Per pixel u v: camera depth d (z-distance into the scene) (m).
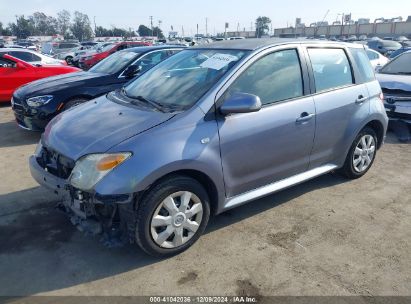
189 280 2.94
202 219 3.28
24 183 4.62
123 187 2.77
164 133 2.97
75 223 3.15
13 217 3.81
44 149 3.47
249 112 3.14
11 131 7.03
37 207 4.02
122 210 2.88
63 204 3.27
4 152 5.81
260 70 3.56
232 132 3.26
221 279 2.96
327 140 4.16
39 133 6.88
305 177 4.07
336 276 3.01
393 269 3.11
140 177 2.79
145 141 2.89
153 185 2.94
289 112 3.67
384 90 6.93
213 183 3.23
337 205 4.18
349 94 4.34
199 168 3.07
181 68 3.86
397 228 3.73
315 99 3.95
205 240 3.46
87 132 3.15
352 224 3.79
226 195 3.40
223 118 3.24
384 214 4.00
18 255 3.21
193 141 3.05
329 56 4.25
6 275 2.96
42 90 6.36
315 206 4.15
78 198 2.93
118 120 3.23
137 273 3.01
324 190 4.55
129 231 2.96
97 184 2.79
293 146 3.79
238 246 3.38
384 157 5.83
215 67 3.52
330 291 2.84
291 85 3.79
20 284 2.87
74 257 3.20
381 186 4.70
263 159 3.56
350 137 4.43
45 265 3.09
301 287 2.88
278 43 3.80
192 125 3.09
